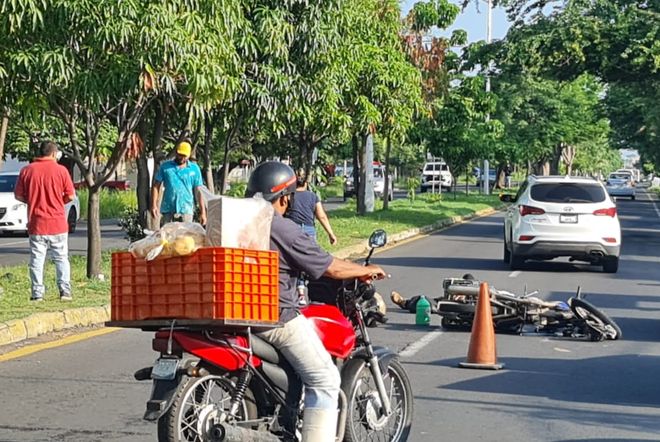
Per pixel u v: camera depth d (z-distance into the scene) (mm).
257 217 6340
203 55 15688
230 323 6109
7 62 15430
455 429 8891
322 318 6926
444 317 14453
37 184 14469
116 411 9234
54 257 14648
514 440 8547
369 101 28344
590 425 9094
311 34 20688
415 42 39656
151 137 23234
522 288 19469
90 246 17375
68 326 13578
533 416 9414
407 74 30297
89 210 17391
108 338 12992
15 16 14586
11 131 44625
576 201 22391
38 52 15078
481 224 41875
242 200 6348
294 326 6574
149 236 6301
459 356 12414
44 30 15102
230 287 6113
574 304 14031
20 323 12695
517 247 22453
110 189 53125
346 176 75500
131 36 15023
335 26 21375
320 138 28266
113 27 14828
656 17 35281
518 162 77312
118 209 45656
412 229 34469
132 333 13438
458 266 23578
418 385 10711
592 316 13898
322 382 6645
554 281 20781
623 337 14078
